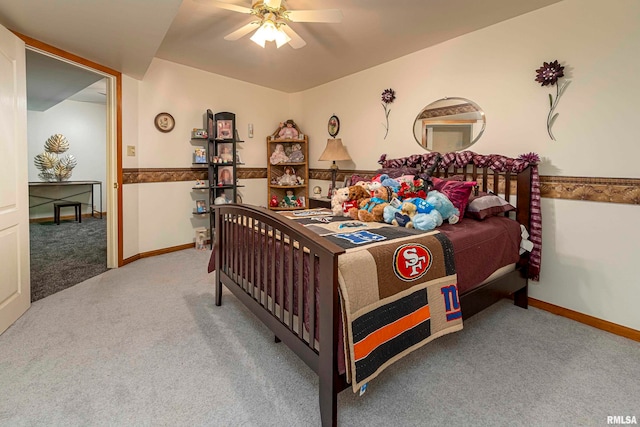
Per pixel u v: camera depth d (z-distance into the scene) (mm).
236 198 4434
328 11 2146
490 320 2381
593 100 2260
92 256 3906
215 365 1792
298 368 1777
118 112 3418
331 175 4551
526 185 2502
